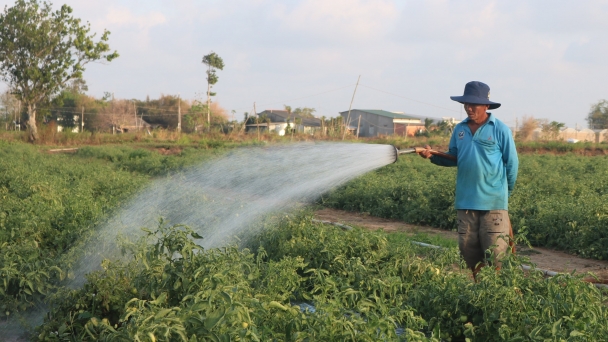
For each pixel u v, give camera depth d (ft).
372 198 50.98
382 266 23.66
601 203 37.60
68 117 270.87
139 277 17.52
